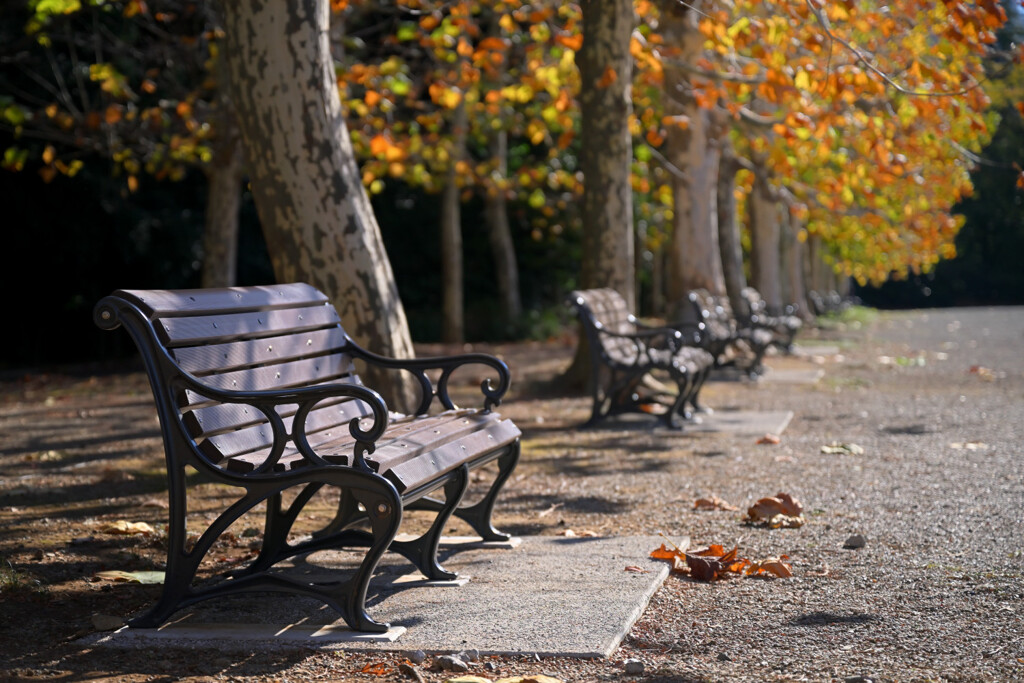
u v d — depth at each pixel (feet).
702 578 14.01
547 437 29.14
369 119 50.70
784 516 17.43
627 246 38.32
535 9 41.52
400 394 24.21
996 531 16.48
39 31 51.47
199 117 54.85
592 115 37.81
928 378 46.68
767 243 77.82
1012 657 10.58
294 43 23.43
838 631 11.57
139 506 19.72
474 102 61.00
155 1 53.93
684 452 25.85
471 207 100.68
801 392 40.83
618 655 10.82
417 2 38.52
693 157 51.90
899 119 34.55
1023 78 42.24
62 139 53.47
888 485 20.70
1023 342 74.28
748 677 10.11
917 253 82.07
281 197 23.70
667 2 35.88
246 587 11.86
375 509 11.35
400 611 12.35
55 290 77.25
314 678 10.26
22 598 13.28
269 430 13.19
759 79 40.65
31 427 33.71
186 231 78.28
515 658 10.71
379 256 24.58
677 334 31.04
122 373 60.59
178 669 10.55
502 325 86.43
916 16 28.63
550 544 15.88
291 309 14.80
